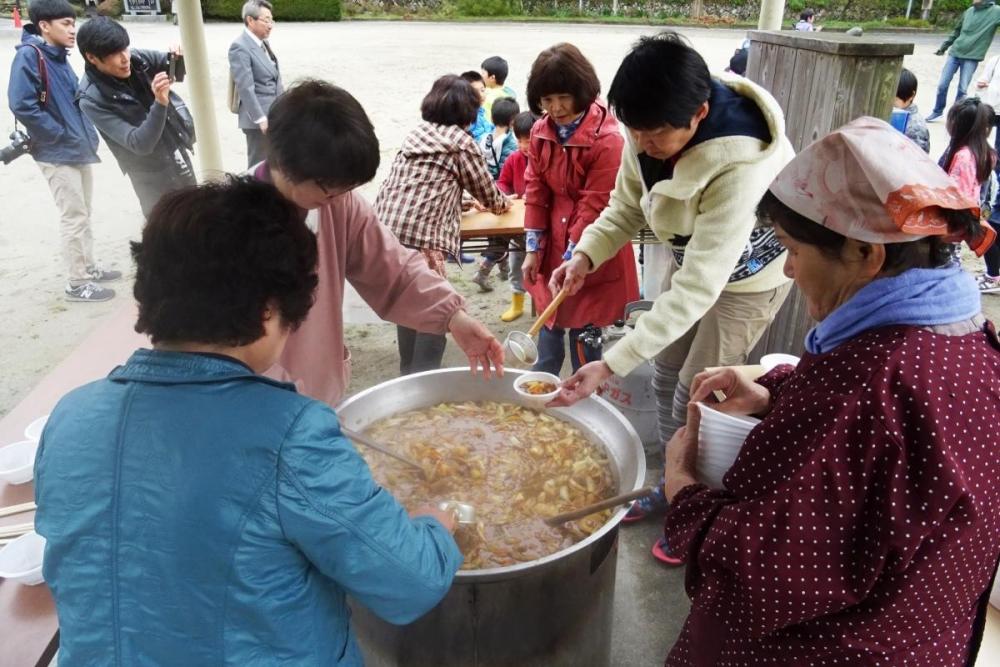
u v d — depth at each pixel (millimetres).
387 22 25156
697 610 1240
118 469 900
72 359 2236
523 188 4293
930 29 24828
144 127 3900
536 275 3104
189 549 878
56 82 4285
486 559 1479
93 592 908
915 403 873
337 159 1304
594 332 2979
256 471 886
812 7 26922
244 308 913
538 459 1796
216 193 962
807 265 1006
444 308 1896
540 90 2639
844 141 915
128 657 905
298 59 14836
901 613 961
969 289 956
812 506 920
